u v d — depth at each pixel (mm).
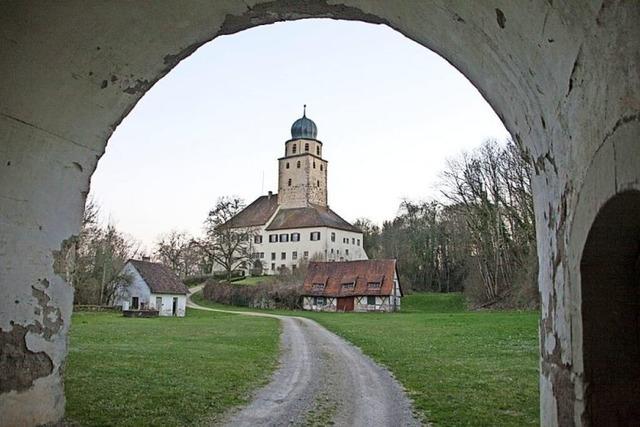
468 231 48000
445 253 60281
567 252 3318
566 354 3312
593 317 2959
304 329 26969
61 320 5699
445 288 60219
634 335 2912
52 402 5516
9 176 5027
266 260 75750
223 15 5480
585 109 2920
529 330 22594
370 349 17297
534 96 3861
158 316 39281
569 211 3287
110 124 6066
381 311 50156
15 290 5113
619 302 2947
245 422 7383
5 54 4625
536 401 8969
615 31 2430
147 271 51500
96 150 6059
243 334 23188
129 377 10516
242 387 10047
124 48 5414
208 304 59281
